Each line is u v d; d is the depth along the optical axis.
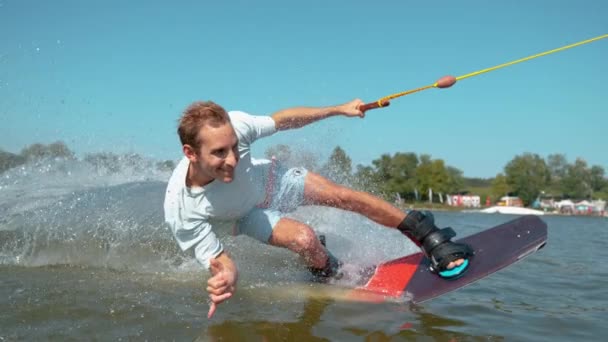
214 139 2.47
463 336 2.35
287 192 3.41
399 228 3.35
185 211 2.84
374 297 2.98
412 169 60.78
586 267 4.59
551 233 9.84
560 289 3.54
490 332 2.43
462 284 3.08
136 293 2.78
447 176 59.97
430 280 3.18
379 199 3.37
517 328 2.52
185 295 2.79
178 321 2.34
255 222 3.23
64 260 3.69
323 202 3.44
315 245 3.17
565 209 50.03
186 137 2.53
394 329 2.41
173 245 3.89
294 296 2.90
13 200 4.62
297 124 3.35
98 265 3.60
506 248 3.39
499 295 3.30
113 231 3.88
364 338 2.26
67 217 4.07
